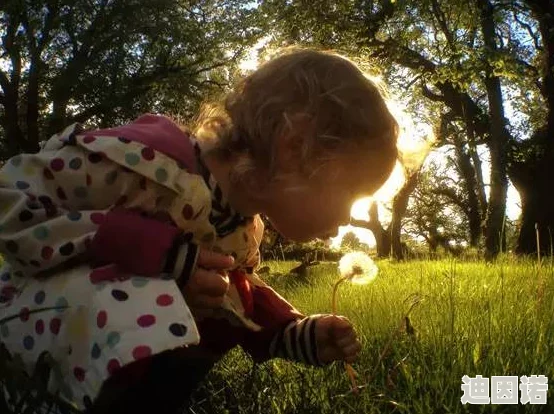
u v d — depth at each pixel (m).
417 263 2.02
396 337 0.70
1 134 7.81
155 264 0.47
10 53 7.12
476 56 5.82
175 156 0.51
